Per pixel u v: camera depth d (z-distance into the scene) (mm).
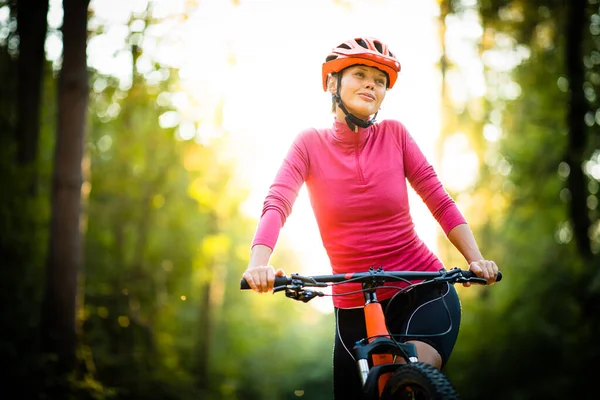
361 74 2816
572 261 12547
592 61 12086
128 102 11859
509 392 12844
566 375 11742
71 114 8141
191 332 16812
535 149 13617
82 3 8164
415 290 2676
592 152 12102
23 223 10031
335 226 2830
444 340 2613
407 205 2848
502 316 13828
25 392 7734
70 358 8125
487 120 13539
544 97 13375
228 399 16875
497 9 12742
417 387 2199
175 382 12789
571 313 12742
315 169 2861
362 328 2834
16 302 9430
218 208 14164
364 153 2846
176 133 12609
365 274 2473
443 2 12648
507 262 14734
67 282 8133
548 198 13555
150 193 13406
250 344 22047
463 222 2785
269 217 2703
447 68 12820
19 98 10367
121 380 11195
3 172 10000
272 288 2430
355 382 2809
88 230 13094
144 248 13555
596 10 11812
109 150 14016
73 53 8156
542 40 13359
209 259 14453
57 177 8164
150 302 13461
